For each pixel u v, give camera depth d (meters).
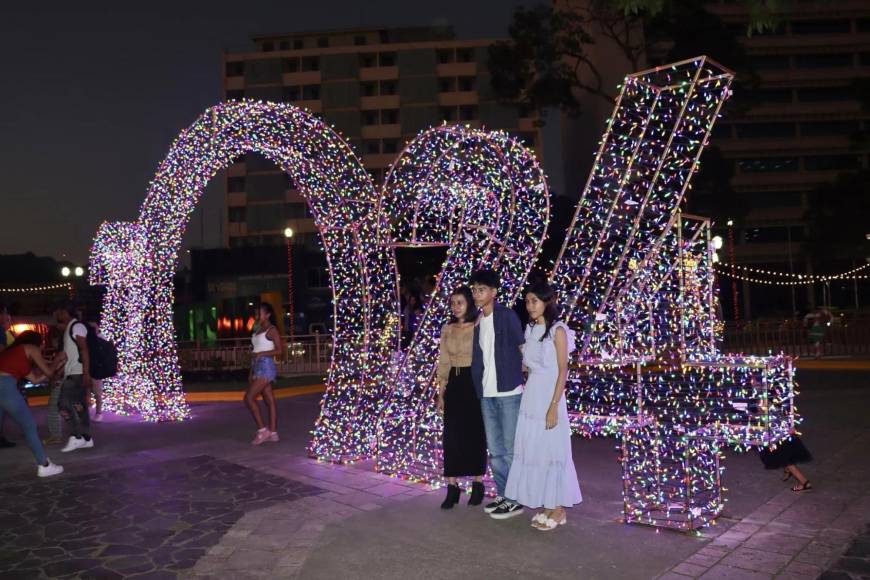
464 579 4.16
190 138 9.66
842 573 4.02
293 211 58.38
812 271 54.28
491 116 59.62
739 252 55.25
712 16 25.33
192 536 5.14
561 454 5.00
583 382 6.98
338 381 8.57
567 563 4.34
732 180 56.28
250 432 9.65
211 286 36.81
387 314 8.62
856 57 56.84
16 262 37.88
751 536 4.70
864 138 34.78
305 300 36.62
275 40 64.62
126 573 4.43
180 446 8.66
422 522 5.28
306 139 7.89
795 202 56.44
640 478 5.66
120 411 11.54
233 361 18.53
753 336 18.88
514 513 5.35
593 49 38.47
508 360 5.42
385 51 60.62
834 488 5.78
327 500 5.97
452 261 7.39
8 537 5.19
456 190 7.14
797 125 56.66
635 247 8.17
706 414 5.91
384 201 7.49
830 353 17.78
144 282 11.15
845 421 8.68
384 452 7.58
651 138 7.81
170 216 10.90
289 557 4.63
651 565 4.26
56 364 8.58
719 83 7.15
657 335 8.45
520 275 6.99
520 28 27.19
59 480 6.99
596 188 7.70
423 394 7.16
